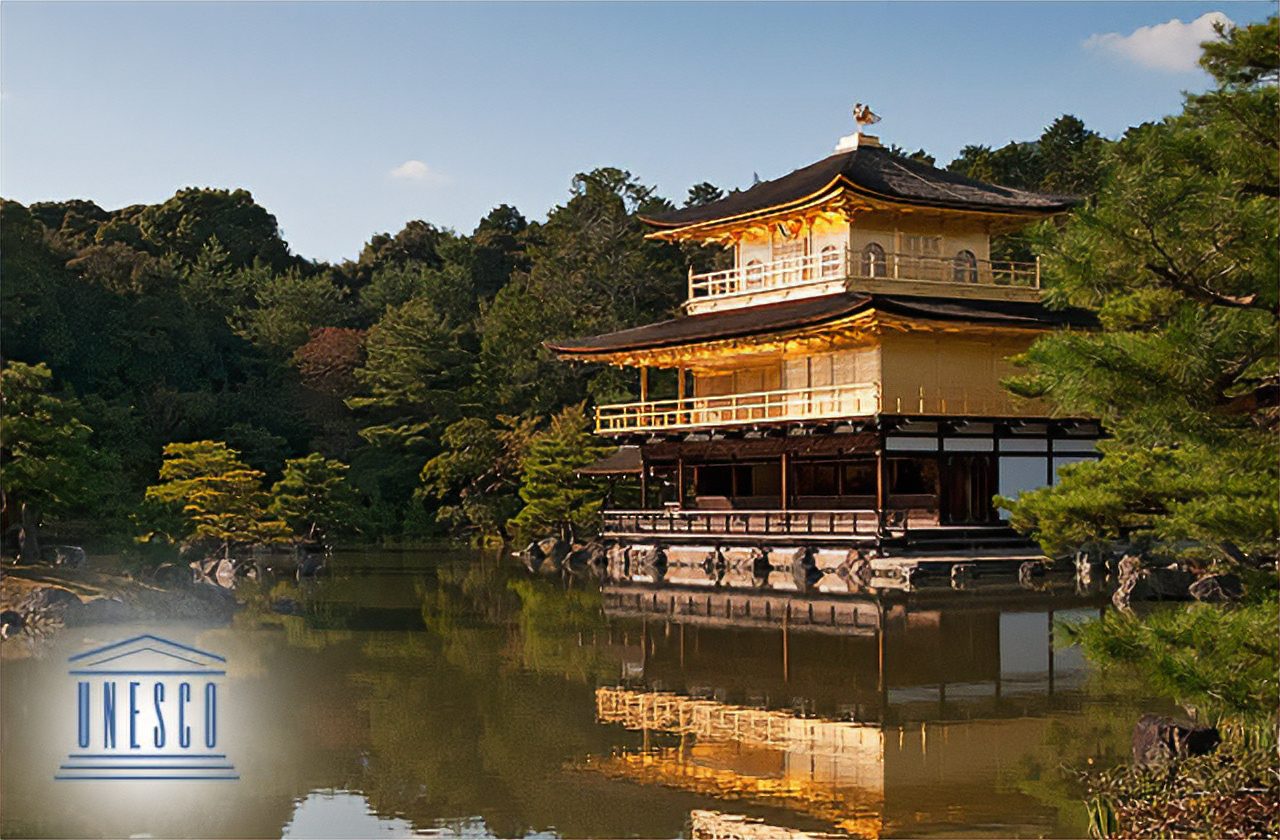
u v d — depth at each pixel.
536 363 91.44
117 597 38.25
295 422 96.31
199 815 19.61
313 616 41.75
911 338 57.47
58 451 41.06
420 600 47.03
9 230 84.19
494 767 22.06
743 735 24.12
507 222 138.88
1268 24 14.62
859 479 60.75
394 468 90.00
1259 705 14.47
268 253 122.94
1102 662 15.43
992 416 56.59
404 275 116.19
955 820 18.50
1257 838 15.05
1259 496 15.65
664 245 103.75
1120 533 19.08
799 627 38.56
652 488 74.38
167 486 57.12
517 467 82.50
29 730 24.97
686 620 40.84
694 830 18.53
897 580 51.44
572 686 29.17
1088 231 14.80
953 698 27.05
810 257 61.50
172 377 93.94
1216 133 14.68
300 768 22.25
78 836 18.80
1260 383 15.80
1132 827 16.30
